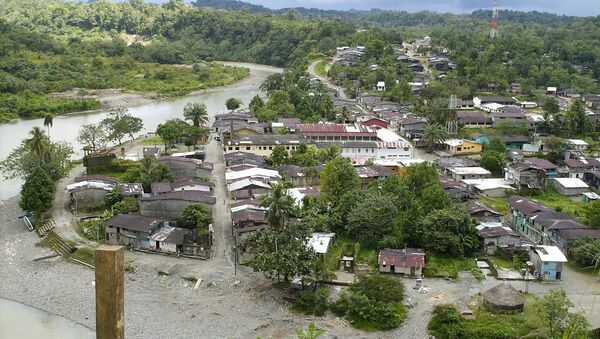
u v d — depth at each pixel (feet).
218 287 246.06
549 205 351.67
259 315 225.15
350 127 493.77
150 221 291.58
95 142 488.02
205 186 355.15
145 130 578.66
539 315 202.28
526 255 268.62
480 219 299.79
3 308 229.86
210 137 529.86
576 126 528.22
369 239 275.80
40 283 253.03
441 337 207.10
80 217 319.88
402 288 233.55
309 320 221.25
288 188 344.08
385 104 643.45
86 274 262.06
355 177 322.96
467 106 637.30
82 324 219.61
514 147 492.13
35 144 367.86
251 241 250.37
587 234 276.41
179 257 273.75
